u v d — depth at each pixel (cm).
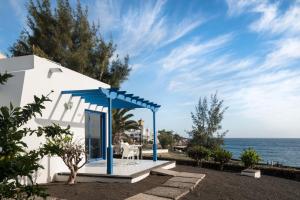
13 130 298
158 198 841
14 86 1026
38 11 2545
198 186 1067
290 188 1167
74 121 1305
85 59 2567
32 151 315
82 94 1251
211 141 2453
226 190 1038
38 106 326
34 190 297
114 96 1187
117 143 2692
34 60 1081
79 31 2641
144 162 1518
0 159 268
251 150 1575
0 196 278
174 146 3991
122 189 949
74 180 1062
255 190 1077
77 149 1049
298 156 7781
